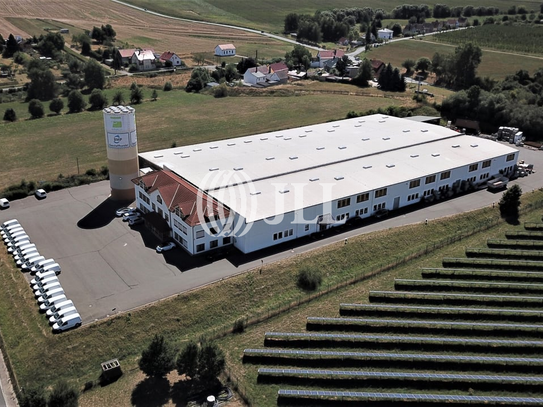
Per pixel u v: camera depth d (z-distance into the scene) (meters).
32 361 51.59
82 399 47.75
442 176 86.50
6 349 53.34
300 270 65.56
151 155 90.44
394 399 47.69
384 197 80.25
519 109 122.25
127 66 198.75
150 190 76.12
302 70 196.62
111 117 79.69
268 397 48.34
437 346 54.34
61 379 50.34
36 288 60.50
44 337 53.59
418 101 143.62
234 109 145.75
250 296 61.34
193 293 60.03
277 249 69.88
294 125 129.62
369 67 172.88
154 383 49.56
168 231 72.00
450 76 175.25
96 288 61.19
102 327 54.94
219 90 161.38
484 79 165.12
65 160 104.50
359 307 59.88
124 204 83.81
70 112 142.25
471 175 91.00
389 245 72.31
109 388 49.09
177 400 47.44
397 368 51.84
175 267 65.62
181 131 125.50
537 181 94.12
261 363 52.28
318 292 63.00
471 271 66.75
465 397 47.72
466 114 130.75
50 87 155.38
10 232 73.00
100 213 80.62
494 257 70.94
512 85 152.00
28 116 138.00
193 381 49.94
